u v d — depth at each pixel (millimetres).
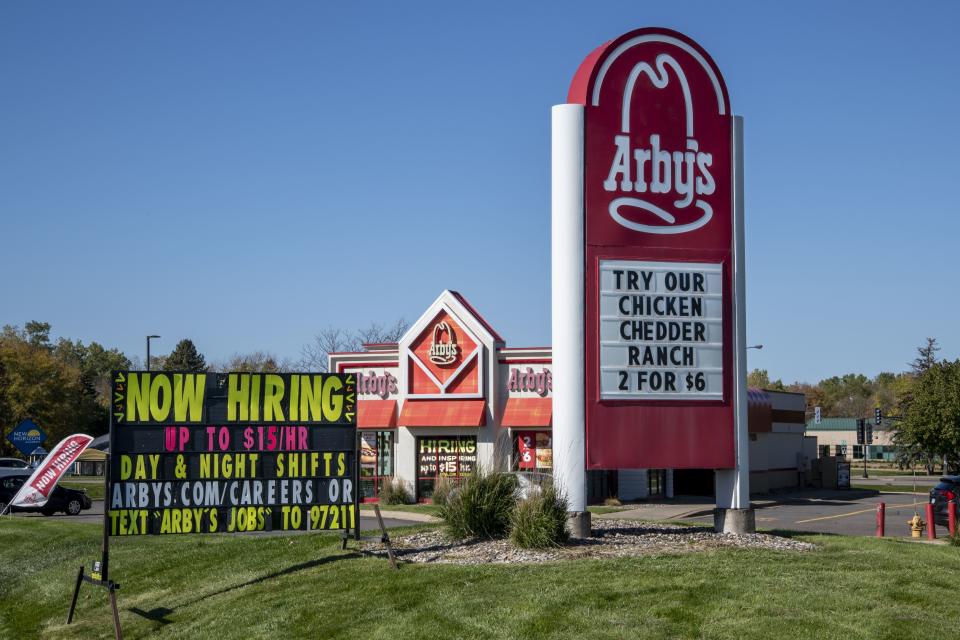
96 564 15828
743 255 18672
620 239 18141
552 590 13320
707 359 18328
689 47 18609
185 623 14836
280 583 15859
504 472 19312
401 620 12758
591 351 17953
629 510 34000
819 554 16016
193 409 16656
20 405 76438
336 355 39781
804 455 52031
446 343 38250
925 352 93562
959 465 50125
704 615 11961
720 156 18641
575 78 18734
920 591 13031
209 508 16562
